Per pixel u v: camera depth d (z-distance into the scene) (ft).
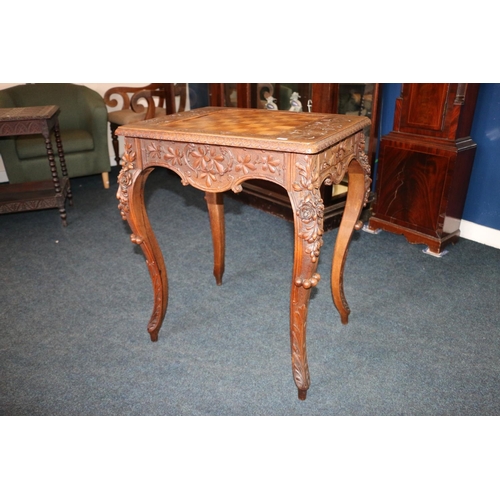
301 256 4.87
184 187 13.56
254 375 6.07
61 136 12.57
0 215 11.60
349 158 5.51
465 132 8.61
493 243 9.35
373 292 7.82
